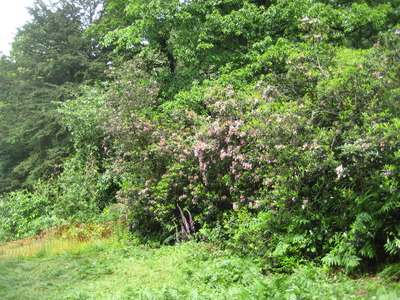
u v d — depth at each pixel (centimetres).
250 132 736
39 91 2612
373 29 1778
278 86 793
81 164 1739
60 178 1711
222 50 1736
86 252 978
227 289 544
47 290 649
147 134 1095
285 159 638
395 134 512
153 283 638
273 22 1684
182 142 988
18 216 1561
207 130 877
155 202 982
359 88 635
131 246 977
